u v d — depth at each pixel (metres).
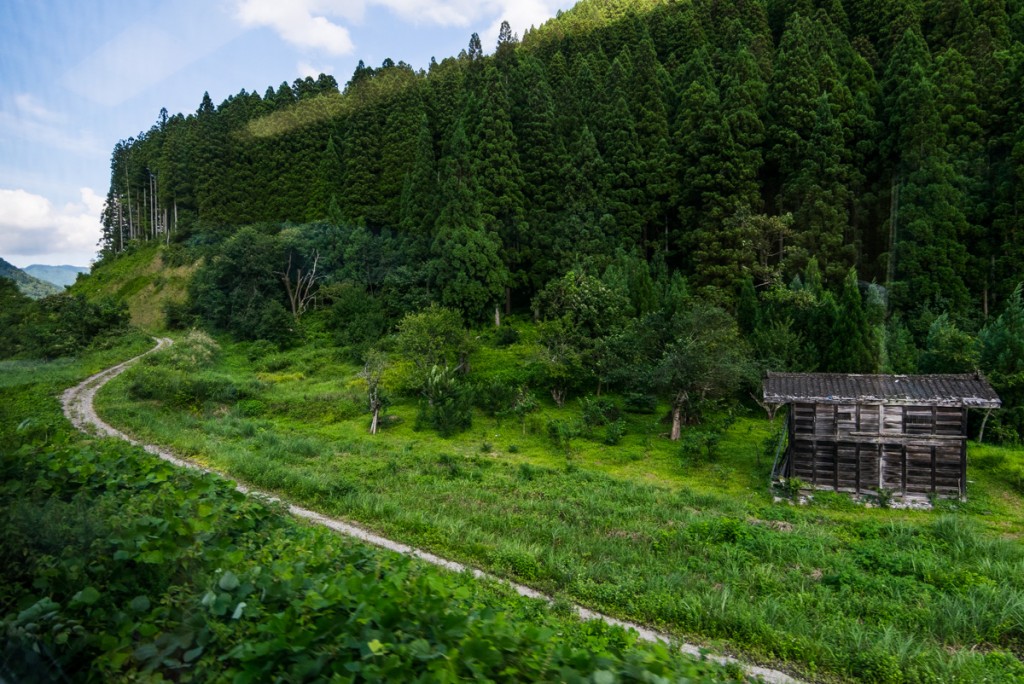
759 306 27.38
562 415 23.38
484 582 8.52
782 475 16.31
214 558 3.64
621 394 25.78
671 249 36.91
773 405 21.83
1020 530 13.23
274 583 3.15
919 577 9.53
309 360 27.64
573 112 38.94
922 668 6.57
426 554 9.95
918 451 15.37
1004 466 17.02
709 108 35.09
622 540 11.02
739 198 32.22
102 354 18.84
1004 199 26.41
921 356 22.09
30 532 3.29
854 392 15.85
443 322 26.38
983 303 25.91
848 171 29.94
